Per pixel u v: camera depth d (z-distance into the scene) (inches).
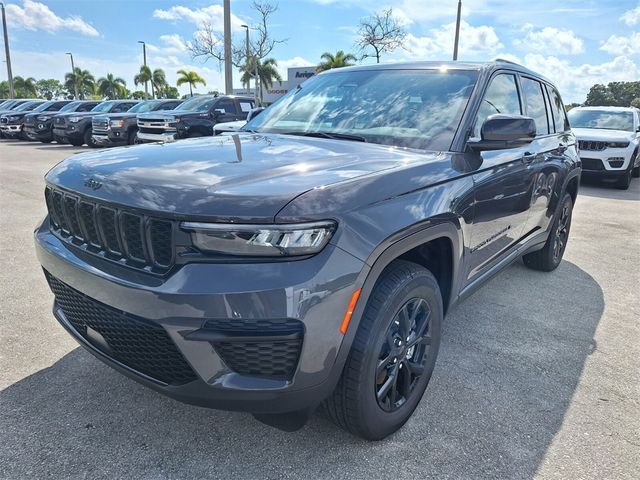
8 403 100.9
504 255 139.2
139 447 89.8
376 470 86.3
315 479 83.9
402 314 89.7
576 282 186.4
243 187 74.9
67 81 2454.5
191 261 71.5
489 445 93.5
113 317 79.4
